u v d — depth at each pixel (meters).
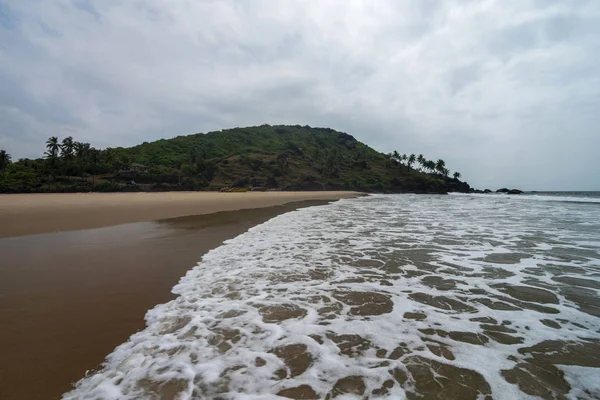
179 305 4.33
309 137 153.12
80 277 5.44
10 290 4.76
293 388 2.60
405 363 2.96
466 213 20.02
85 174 70.75
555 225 13.36
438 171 126.19
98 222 12.42
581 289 5.09
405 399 2.46
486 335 3.54
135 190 68.06
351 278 5.63
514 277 5.73
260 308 4.27
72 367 2.85
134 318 3.89
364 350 3.20
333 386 2.63
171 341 3.35
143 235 9.76
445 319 3.96
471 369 2.87
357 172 113.75
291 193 62.84
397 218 16.39
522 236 10.30
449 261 6.89
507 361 3.01
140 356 3.05
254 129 150.00
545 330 3.66
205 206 22.06
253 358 3.04
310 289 5.04
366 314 4.10
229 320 3.88
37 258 6.69
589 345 3.32
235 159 100.06
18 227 10.80
